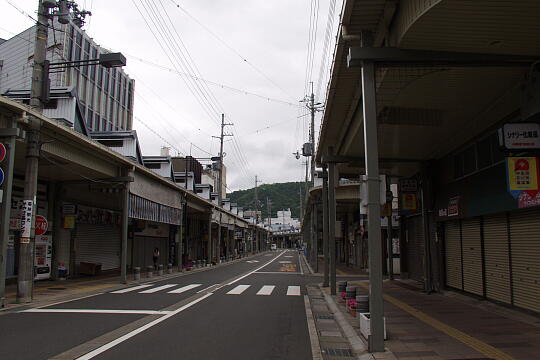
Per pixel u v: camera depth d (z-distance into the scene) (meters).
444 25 6.79
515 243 11.38
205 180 69.38
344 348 8.14
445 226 16.52
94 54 34.75
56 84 28.69
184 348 7.79
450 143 13.99
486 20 6.59
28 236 13.83
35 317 11.04
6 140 12.80
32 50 29.39
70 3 19.33
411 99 10.33
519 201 10.39
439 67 8.06
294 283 22.45
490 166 12.05
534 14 6.43
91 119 34.50
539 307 10.25
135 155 27.47
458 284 15.23
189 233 47.81
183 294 16.69
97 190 24.39
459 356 6.96
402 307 12.59
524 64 7.86
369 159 7.82
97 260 27.11
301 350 7.84
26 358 7.00
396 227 28.84
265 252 100.50
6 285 18.53
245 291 18.00
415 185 19.20
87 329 9.45
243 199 143.12
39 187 21.39
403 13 7.14
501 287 12.16
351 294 12.79
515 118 10.90
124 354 7.29
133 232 31.98
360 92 11.03
